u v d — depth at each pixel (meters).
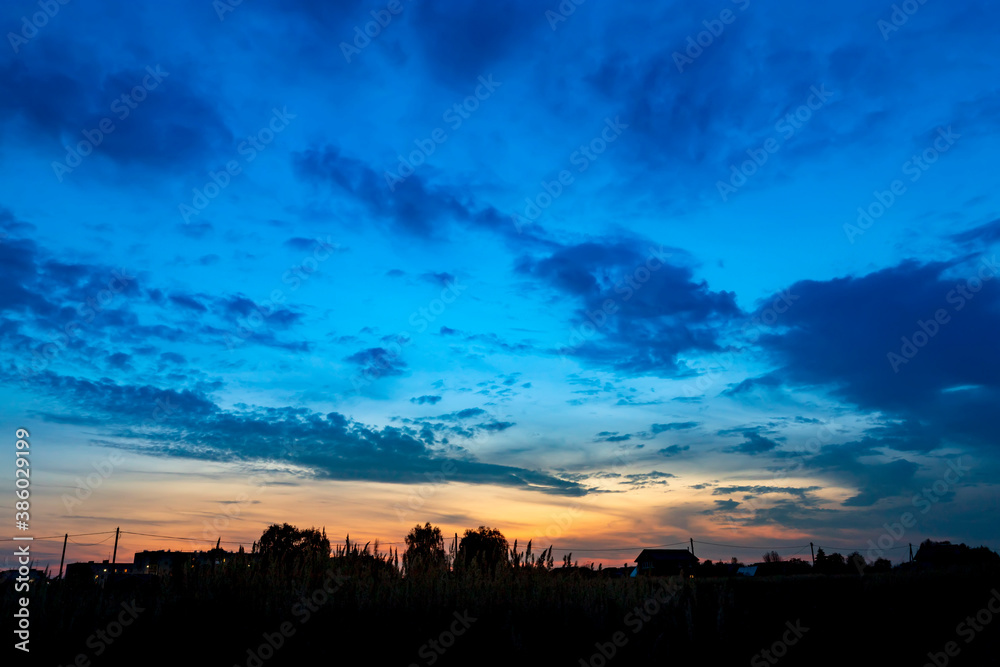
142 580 9.77
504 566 11.84
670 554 68.69
